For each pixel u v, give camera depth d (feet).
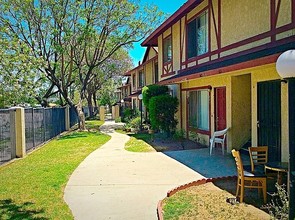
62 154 39.58
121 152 40.09
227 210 17.79
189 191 21.84
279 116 26.63
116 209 18.60
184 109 50.67
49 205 19.44
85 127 78.95
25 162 34.60
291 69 12.62
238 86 35.27
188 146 42.80
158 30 55.01
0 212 18.19
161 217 16.76
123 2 70.33
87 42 71.41
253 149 21.91
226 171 27.53
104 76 134.62
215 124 39.88
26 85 56.75
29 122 43.21
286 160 25.52
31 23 67.15
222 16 36.63
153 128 55.83
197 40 44.11
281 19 26.45
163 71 59.72
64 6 66.64
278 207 16.26
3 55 51.75
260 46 29.22
